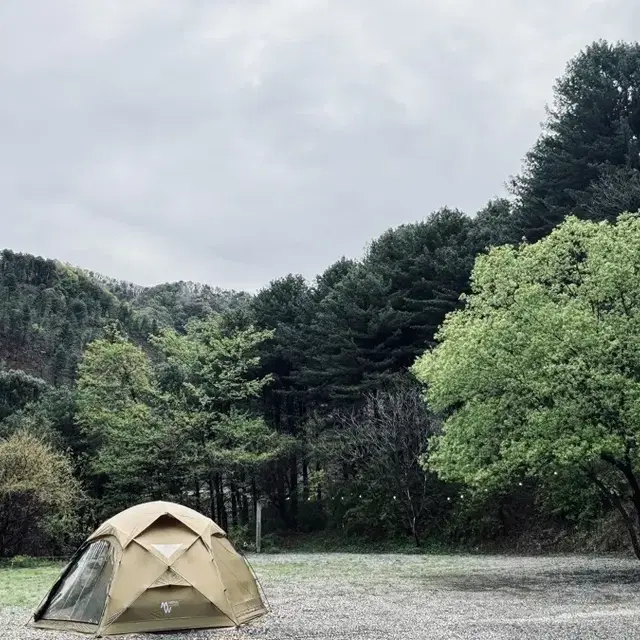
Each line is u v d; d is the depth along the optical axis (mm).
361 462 41094
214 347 45188
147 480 41969
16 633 11945
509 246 22359
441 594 16906
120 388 46062
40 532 38594
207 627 12180
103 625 11750
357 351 41812
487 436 20250
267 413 50469
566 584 18469
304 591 18125
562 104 42844
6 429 47938
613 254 19703
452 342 21172
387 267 44594
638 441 17953
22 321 121250
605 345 18344
